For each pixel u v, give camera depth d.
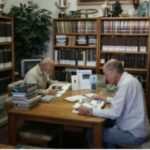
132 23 4.17
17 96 2.47
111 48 4.31
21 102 2.47
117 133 2.33
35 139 2.55
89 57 4.45
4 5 4.32
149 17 4.04
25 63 4.16
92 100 2.73
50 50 4.95
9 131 2.45
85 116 2.28
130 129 2.32
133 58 4.25
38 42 4.73
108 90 3.14
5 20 4.16
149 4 4.13
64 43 4.57
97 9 4.59
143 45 4.16
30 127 2.71
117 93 2.36
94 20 4.36
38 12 4.60
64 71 4.59
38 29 4.58
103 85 3.41
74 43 4.52
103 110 2.29
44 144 2.54
